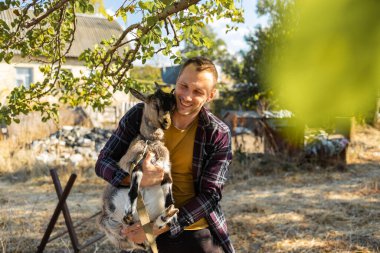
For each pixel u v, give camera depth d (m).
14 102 3.74
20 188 9.14
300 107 0.54
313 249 5.30
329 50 0.51
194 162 2.77
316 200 7.67
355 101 0.51
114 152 2.88
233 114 15.24
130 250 2.90
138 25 3.04
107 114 19.45
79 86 4.16
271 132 10.71
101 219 2.89
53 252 5.44
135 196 2.47
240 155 10.80
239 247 5.49
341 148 10.45
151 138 2.66
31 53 3.77
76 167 10.82
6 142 12.29
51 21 3.81
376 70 0.49
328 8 0.51
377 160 11.35
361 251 5.18
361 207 7.02
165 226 2.66
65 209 4.57
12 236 5.83
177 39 2.97
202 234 2.87
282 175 9.80
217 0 2.72
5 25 3.39
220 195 2.80
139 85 4.11
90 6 2.60
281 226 6.20
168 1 2.43
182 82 2.55
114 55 4.25
